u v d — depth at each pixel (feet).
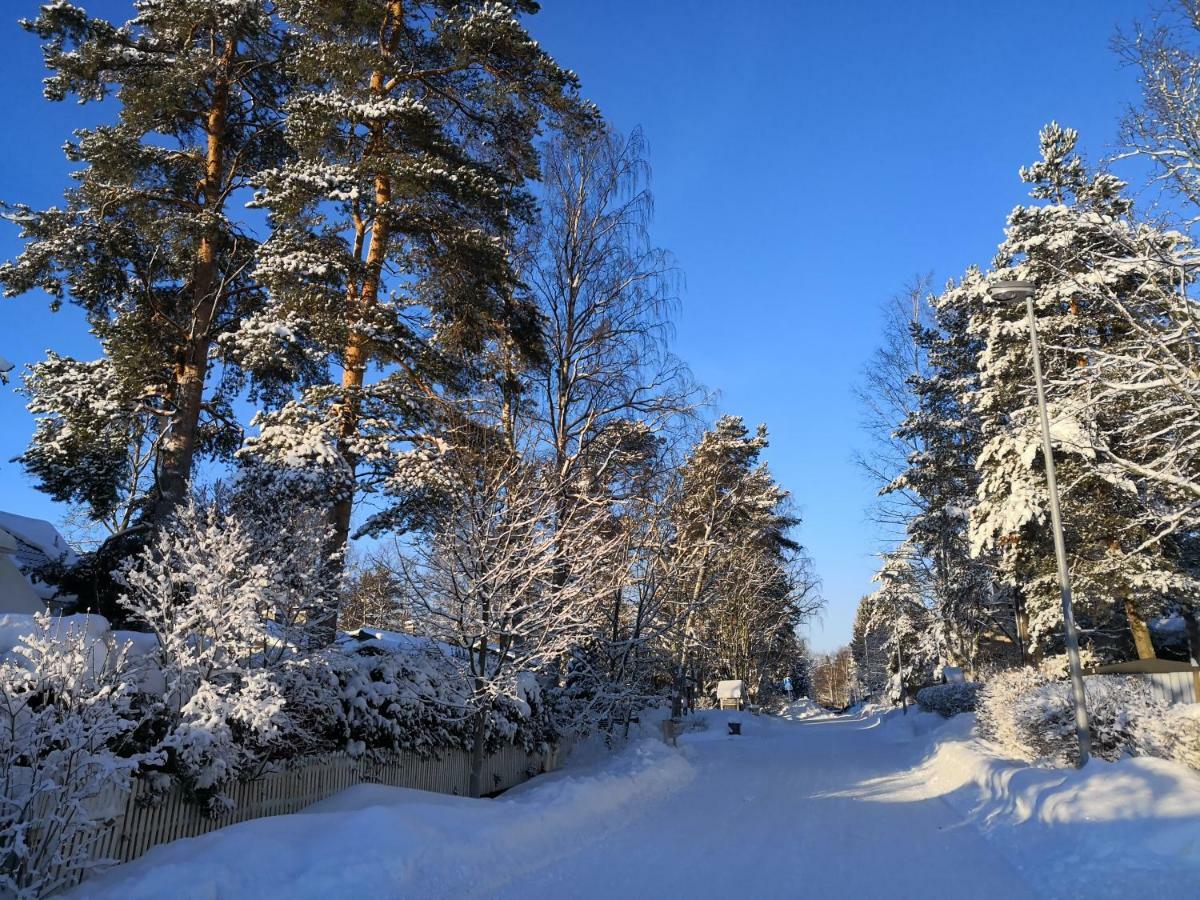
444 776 43.78
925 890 25.27
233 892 21.42
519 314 56.54
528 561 44.37
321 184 45.52
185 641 27.63
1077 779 33.63
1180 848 24.48
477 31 51.44
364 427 48.49
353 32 51.75
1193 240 50.96
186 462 51.13
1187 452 52.03
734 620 147.02
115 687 22.82
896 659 177.17
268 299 50.49
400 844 26.20
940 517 99.50
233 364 61.21
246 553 31.60
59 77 51.49
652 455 65.57
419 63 55.57
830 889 25.52
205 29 55.62
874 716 172.76
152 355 53.93
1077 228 61.82
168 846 23.49
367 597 50.16
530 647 43.91
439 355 51.24
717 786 53.36
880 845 32.76
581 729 58.49
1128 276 59.82
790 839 34.30
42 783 19.40
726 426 113.91
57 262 49.85
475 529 42.14
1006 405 75.66
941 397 100.53
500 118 56.59
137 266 53.21
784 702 260.21
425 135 50.44
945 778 52.13
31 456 67.67
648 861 30.01
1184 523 55.42
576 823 36.70
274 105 58.70
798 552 141.38
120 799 23.45
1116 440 61.72
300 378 62.08
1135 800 29.07
